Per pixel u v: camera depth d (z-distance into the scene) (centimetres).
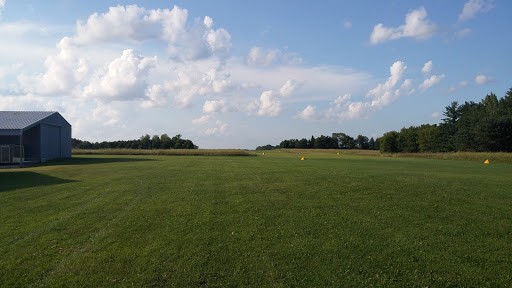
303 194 1689
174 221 1204
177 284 757
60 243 1000
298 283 758
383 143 12006
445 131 10875
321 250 932
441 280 770
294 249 938
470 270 816
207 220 1212
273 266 837
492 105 10475
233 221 1202
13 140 4619
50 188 1984
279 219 1226
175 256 895
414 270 816
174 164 3884
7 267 841
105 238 1037
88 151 7625
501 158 5416
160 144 12912
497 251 931
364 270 816
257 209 1375
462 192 1742
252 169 3103
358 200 1546
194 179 2319
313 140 17600
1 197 1702
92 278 784
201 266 838
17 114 4888
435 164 4356
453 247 956
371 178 2264
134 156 6375
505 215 1297
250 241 1002
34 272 816
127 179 2364
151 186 2005
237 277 785
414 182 2061
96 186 2044
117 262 864
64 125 5506
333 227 1134
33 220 1245
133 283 761
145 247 959
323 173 2647
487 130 8762
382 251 926
